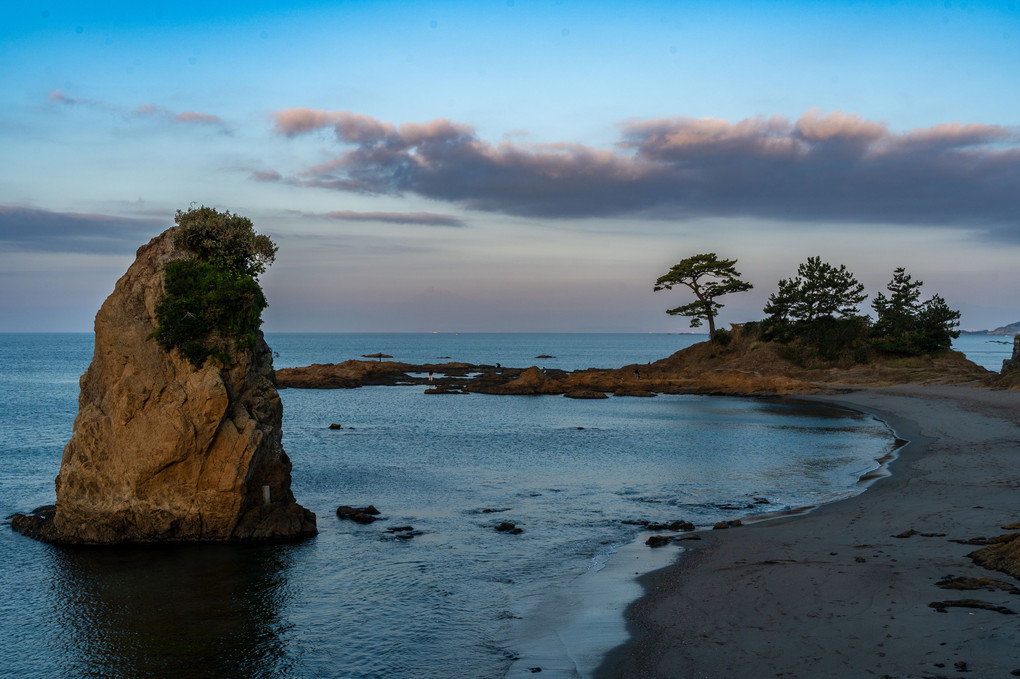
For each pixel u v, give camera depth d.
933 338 94.00
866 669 11.59
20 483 32.41
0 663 14.52
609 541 22.91
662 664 12.89
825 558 18.55
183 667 14.20
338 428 54.06
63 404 71.06
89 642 15.44
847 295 100.88
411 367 126.06
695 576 18.27
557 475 35.22
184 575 19.72
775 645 13.08
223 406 22.25
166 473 22.33
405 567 20.38
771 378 88.62
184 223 24.44
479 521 25.73
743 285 111.06
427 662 14.06
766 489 31.25
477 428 55.88
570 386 93.19
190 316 22.36
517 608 16.95
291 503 24.55
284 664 14.18
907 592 15.00
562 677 12.95
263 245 25.62
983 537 19.12
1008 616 13.09
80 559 21.05
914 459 35.22
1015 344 75.06
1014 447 35.91
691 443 47.12
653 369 112.50
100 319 22.70
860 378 88.44
